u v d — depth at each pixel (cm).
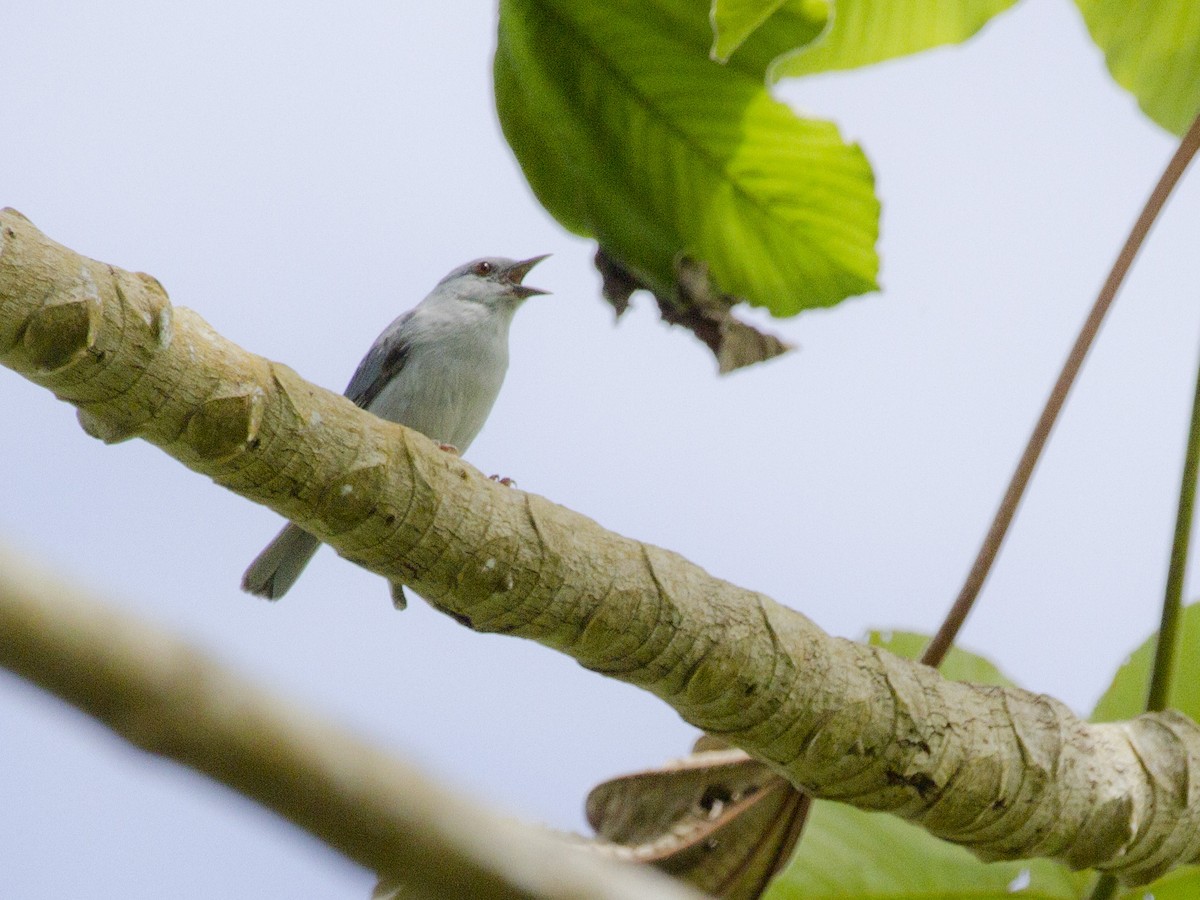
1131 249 899
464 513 728
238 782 304
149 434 697
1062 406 879
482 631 766
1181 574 871
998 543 870
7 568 287
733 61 1002
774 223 1075
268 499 722
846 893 991
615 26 997
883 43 1135
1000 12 1116
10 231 645
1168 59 1170
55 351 653
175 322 680
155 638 299
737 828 879
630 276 1109
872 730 792
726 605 774
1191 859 859
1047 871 984
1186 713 1010
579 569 744
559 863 336
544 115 1055
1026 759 812
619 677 785
